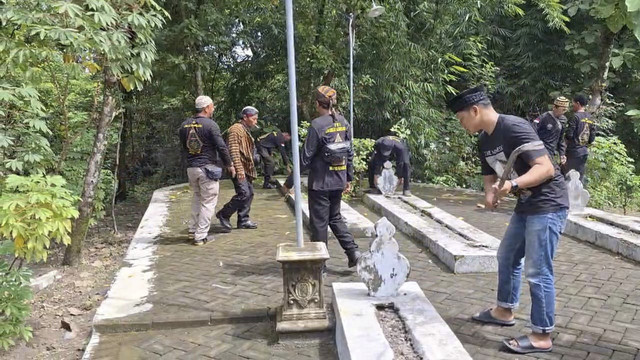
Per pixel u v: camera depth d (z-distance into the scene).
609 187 9.55
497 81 12.40
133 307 3.91
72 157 7.18
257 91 12.94
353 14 9.91
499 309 3.48
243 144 6.42
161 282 4.48
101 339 3.54
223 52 11.57
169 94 12.04
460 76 12.62
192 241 5.88
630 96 12.59
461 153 11.82
